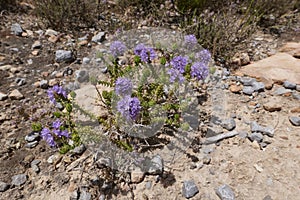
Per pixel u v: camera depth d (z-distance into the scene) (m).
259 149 0.28
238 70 0.37
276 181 0.25
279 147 0.28
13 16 0.45
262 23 0.48
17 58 0.37
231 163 0.27
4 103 0.32
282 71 0.36
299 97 0.33
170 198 0.24
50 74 0.35
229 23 0.42
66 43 0.41
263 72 0.36
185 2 0.45
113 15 0.47
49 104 0.32
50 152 0.27
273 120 0.31
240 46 0.42
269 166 0.26
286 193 0.24
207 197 0.24
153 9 0.46
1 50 0.38
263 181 0.25
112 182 0.25
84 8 0.45
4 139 0.28
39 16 0.44
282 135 0.29
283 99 0.33
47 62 0.37
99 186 0.25
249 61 0.39
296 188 0.25
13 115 0.30
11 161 0.26
